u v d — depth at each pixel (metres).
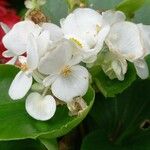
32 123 0.12
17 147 0.13
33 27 0.12
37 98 0.12
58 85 0.12
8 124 0.12
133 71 0.13
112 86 0.13
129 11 0.13
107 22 0.12
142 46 0.12
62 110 0.12
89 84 0.12
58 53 0.11
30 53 0.11
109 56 0.12
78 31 0.12
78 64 0.12
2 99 0.13
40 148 0.13
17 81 0.12
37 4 0.13
